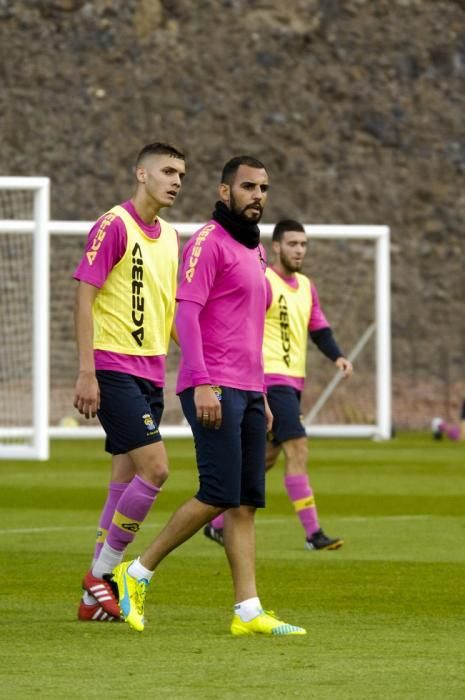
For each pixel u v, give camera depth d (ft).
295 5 474.49
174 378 377.71
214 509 88.94
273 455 138.92
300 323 140.77
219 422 88.07
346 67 469.57
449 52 480.23
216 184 439.22
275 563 123.95
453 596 104.53
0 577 114.62
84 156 434.71
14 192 388.37
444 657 79.97
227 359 89.61
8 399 359.25
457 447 302.45
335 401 412.57
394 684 72.49
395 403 416.87
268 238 347.15
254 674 75.00
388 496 189.26
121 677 74.23
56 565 121.80
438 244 449.06
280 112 456.04
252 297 90.38
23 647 83.20
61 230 302.04
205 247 89.45
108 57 452.35
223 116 451.53
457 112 471.21
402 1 485.15
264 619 87.51
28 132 435.12
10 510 170.81
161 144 96.32
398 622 92.53
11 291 374.02
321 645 83.92
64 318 399.44
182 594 105.60
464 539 142.00
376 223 447.83
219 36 464.65
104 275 94.79
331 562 124.36
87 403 92.89
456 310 440.04
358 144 457.68
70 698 69.21
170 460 256.52
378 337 334.65
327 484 207.82
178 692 70.54
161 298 97.55
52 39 451.94
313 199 445.37
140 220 96.63
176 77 454.40
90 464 249.96
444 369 429.38
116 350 95.50
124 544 94.07
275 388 138.10
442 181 458.91
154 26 461.37
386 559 126.62
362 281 431.02
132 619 89.04
